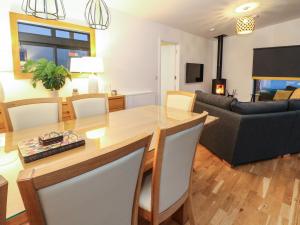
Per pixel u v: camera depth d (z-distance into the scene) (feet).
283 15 17.33
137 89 15.11
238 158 8.70
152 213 3.78
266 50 19.70
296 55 18.06
